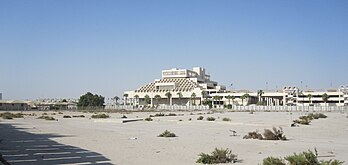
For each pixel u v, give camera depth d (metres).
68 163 14.11
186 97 182.25
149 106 160.88
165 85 193.50
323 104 151.50
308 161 11.80
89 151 17.86
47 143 21.73
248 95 170.50
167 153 17.16
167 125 42.56
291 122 46.16
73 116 71.00
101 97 158.50
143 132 31.64
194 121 50.00
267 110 125.00
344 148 19.55
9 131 31.88
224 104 166.25
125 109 136.00
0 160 13.45
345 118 61.06
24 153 17.00
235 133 29.92
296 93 172.25
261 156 16.23
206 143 21.97
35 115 75.62
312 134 29.58
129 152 17.53
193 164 13.97
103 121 49.91
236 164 14.01
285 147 19.91
